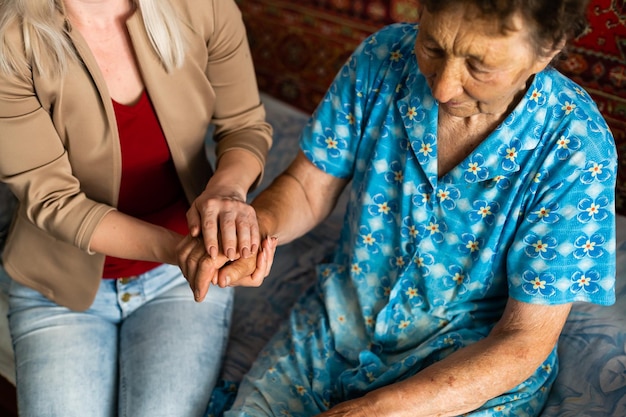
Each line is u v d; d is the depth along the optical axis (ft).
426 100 4.12
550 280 4.00
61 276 4.95
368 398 4.10
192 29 4.56
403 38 4.31
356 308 4.86
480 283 4.38
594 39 5.23
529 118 3.93
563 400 4.51
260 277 4.20
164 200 5.07
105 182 4.71
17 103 4.31
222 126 5.13
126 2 4.40
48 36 4.15
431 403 4.06
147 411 4.66
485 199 4.12
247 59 5.01
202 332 5.04
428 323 4.61
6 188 5.76
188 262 4.16
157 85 4.53
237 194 4.52
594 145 3.87
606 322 4.75
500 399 4.31
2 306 5.64
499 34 3.28
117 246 4.50
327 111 4.62
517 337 4.12
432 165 4.16
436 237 4.37
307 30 7.43
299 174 4.85
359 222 4.60
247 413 4.47
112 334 5.18
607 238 3.95
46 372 4.75
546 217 3.98
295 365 4.75
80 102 4.39
